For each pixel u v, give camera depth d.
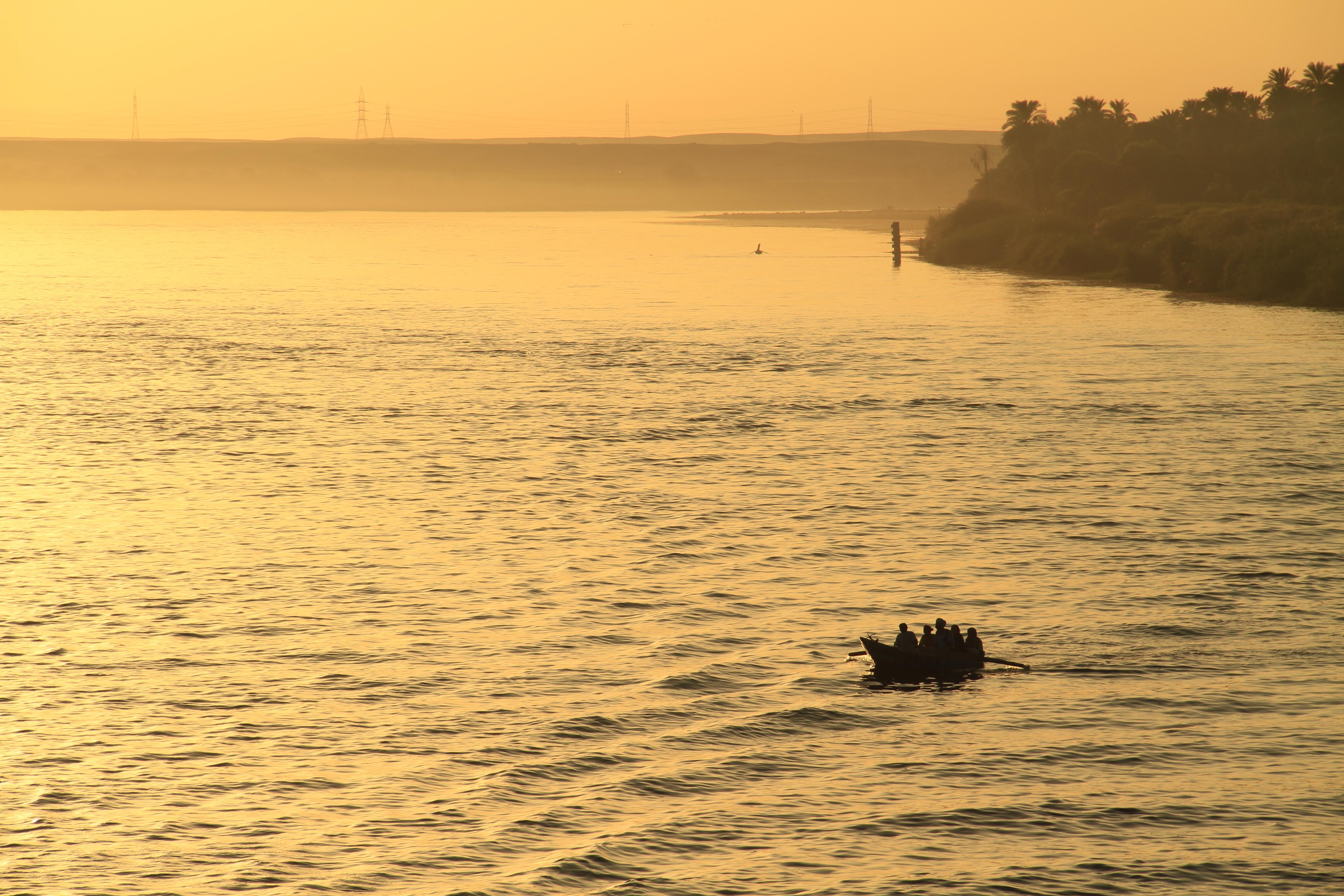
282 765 96.12
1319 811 89.31
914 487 180.00
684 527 160.75
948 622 127.00
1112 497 173.38
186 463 194.62
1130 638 122.31
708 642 121.88
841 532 158.00
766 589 137.38
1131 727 103.19
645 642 121.81
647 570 143.62
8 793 91.38
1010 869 82.50
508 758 97.62
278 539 155.00
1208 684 111.56
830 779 94.81
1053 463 193.62
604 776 94.88
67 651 118.19
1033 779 94.56
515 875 81.69
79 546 151.25
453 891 79.94
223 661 116.31
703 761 97.38
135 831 86.62
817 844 85.75
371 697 108.75
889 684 112.12
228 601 132.62
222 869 82.25
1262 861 83.19
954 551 149.88
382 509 168.75
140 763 96.25
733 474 188.25
